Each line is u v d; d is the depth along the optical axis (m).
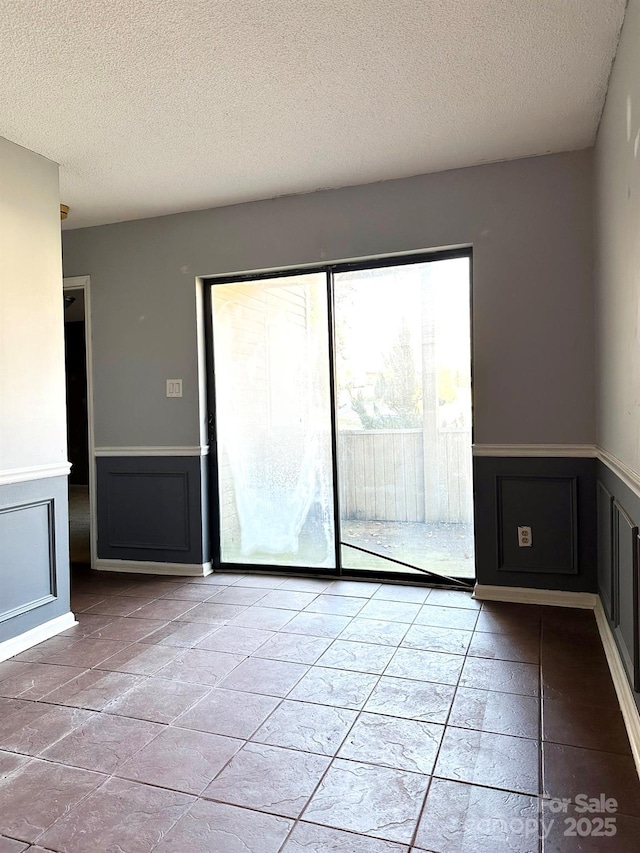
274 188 3.63
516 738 1.97
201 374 4.04
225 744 1.97
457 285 3.53
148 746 1.97
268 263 3.81
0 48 2.18
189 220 3.99
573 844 1.50
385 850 1.49
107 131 2.85
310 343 3.87
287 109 2.70
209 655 2.68
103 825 1.60
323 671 2.49
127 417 4.19
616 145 2.38
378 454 3.76
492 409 3.37
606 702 2.19
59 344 3.12
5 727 2.11
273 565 4.02
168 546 4.10
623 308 2.27
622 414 2.31
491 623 3.00
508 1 2.01
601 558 2.97
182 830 1.58
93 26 2.07
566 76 2.48
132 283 4.14
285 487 3.97
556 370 3.25
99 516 4.27
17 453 2.84
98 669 2.57
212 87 2.49
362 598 3.43
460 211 3.40
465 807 1.64
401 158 3.25
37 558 2.95
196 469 4.02
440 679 2.39
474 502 3.41
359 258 3.64
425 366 3.62
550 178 3.23
